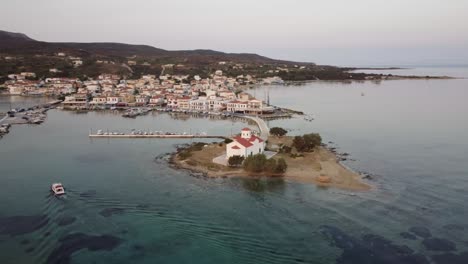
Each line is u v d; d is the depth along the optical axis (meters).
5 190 98.44
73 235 72.94
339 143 159.12
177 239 72.00
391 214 84.88
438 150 145.62
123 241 70.94
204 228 76.88
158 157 137.62
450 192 99.50
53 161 130.50
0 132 182.25
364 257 66.44
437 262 65.12
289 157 132.62
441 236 74.50
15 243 69.62
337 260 65.38
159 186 103.69
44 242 70.06
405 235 74.75
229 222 79.88
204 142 165.50
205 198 94.50
